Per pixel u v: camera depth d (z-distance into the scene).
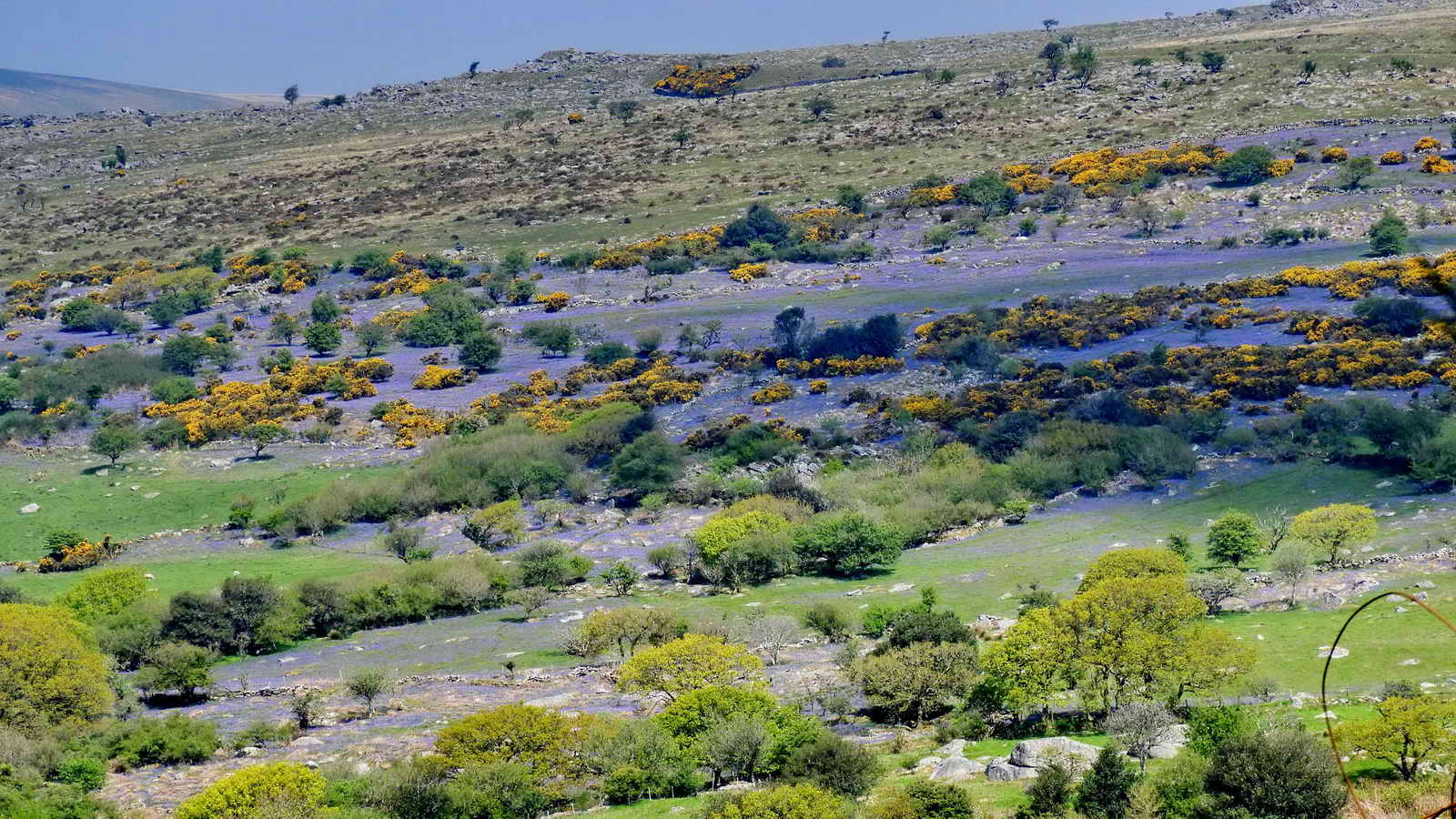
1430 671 65.75
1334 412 129.75
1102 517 118.88
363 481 146.75
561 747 63.53
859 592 103.25
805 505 126.31
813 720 64.50
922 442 140.38
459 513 140.50
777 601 103.44
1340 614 79.38
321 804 59.75
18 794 65.31
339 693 88.62
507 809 59.59
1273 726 53.56
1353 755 52.19
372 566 123.81
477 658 95.50
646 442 145.25
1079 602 67.44
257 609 104.06
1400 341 150.88
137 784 70.94
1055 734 63.25
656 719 66.56
